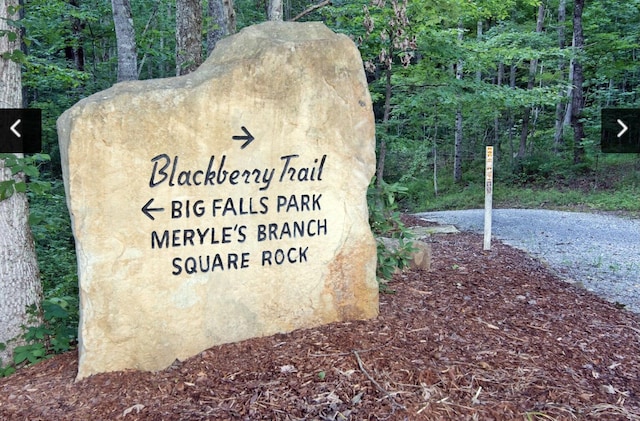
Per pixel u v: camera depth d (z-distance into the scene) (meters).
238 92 4.01
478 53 12.03
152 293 3.88
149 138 3.77
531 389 3.55
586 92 26.36
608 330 4.94
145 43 14.80
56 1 11.73
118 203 3.73
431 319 4.67
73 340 4.68
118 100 3.67
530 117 26.81
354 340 4.08
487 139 27.20
